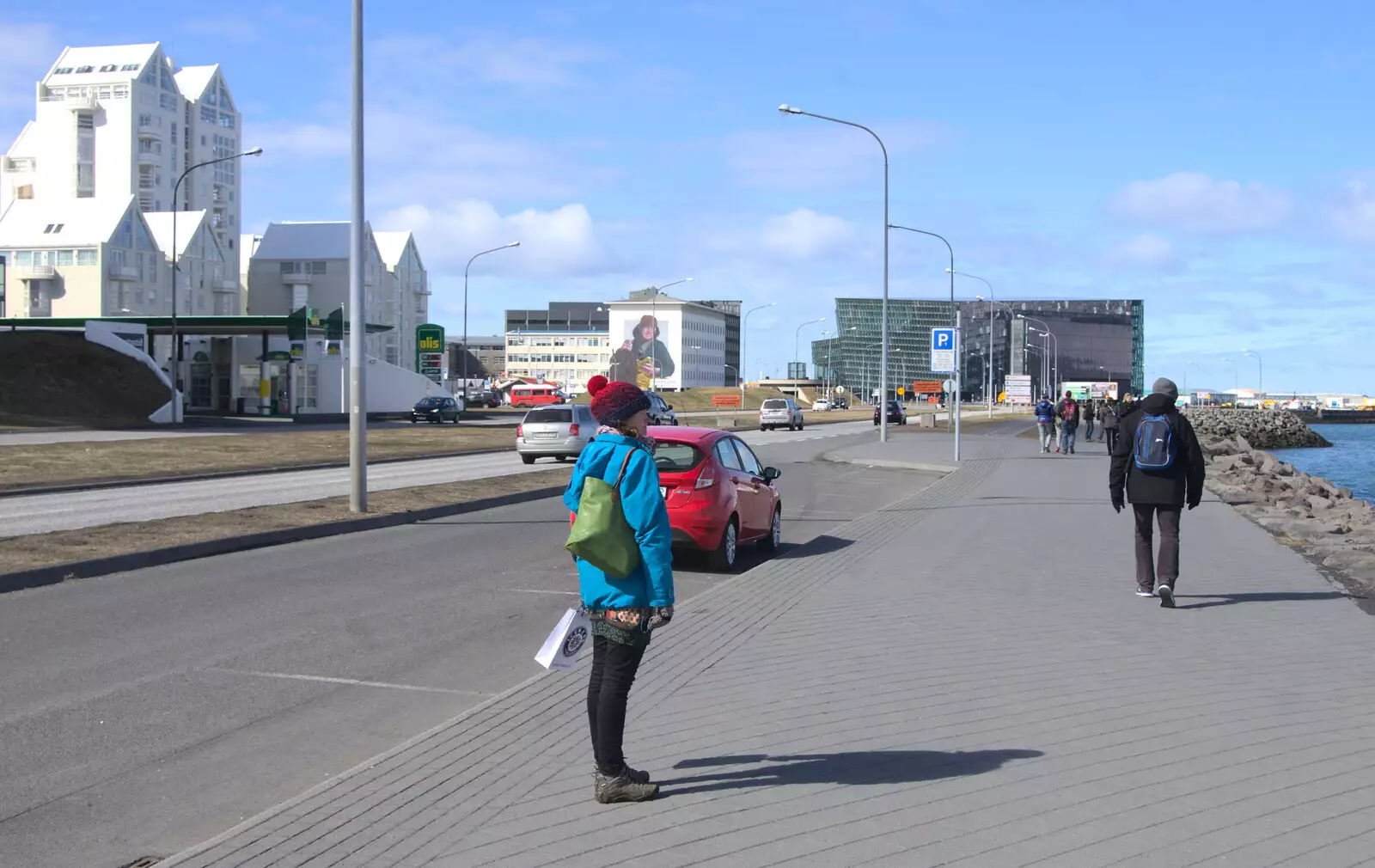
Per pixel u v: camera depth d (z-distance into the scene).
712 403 140.50
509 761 5.53
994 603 10.08
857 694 6.80
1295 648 8.16
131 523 14.85
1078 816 4.71
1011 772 5.30
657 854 4.32
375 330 75.25
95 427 48.38
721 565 12.98
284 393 72.19
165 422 55.25
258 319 68.44
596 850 4.36
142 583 11.29
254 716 6.72
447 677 7.71
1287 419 100.75
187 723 6.55
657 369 170.12
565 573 12.34
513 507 19.95
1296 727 6.05
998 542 14.84
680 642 8.37
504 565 12.91
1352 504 24.98
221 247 109.06
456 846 4.43
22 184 111.94
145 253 98.00
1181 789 5.04
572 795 5.02
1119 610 9.73
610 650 4.98
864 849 4.36
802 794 5.00
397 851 4.38
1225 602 10.17
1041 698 6.71
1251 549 14.17
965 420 91.38
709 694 6.84
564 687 7.12
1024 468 31.38
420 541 15.12
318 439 41.12
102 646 8.43
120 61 113.50
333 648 8.54
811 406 154.38
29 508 18.06
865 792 5.03
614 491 4.97
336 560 13.14
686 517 12.58
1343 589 10.91
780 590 10.80
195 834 4.92
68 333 59.91
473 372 160.75
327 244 110.62
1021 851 4.33
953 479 27.31
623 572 4.89
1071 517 18.09
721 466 13.00
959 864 4.21
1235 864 4.21
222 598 10.52
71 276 92.88
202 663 7.96
